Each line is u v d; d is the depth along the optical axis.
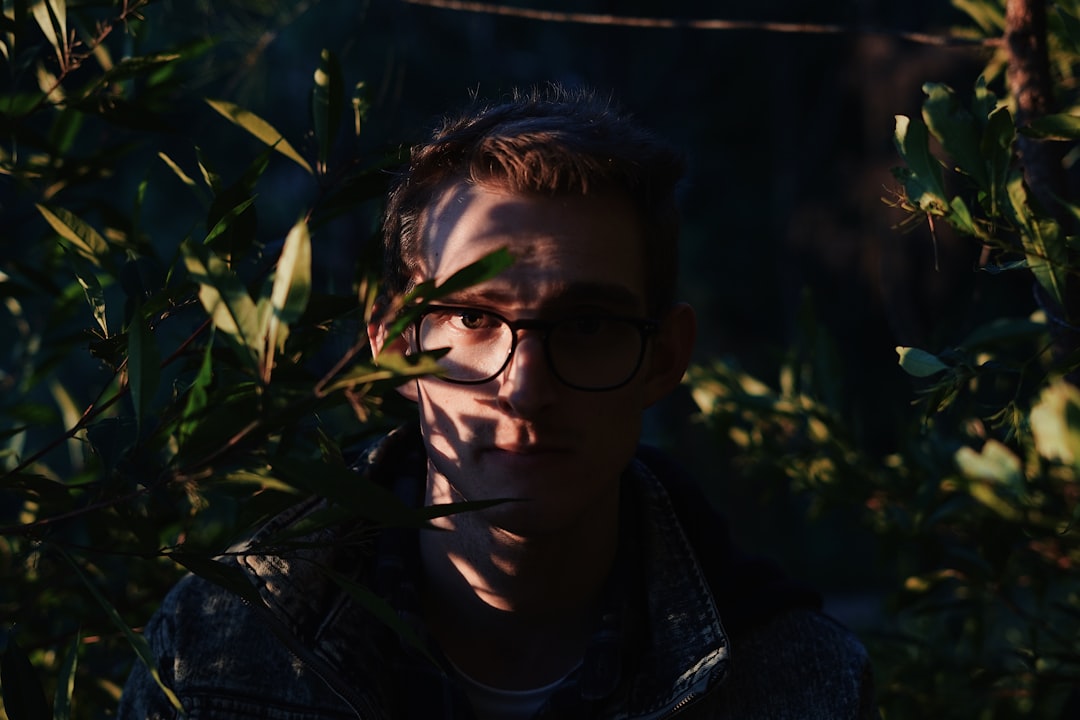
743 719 1.29
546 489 1.14
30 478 1.09
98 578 1.66
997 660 1.99
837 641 1.34
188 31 2.26
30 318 2.03
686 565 1.34
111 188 6.00
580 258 1.14
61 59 1.36
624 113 1.34
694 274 12.14
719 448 2.12
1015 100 1.50
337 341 1.40
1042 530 1.69
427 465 1.41
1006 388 1.67
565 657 1.32
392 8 3.07
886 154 9.34
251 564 1.28
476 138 1.19
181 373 1.22
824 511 2.06
